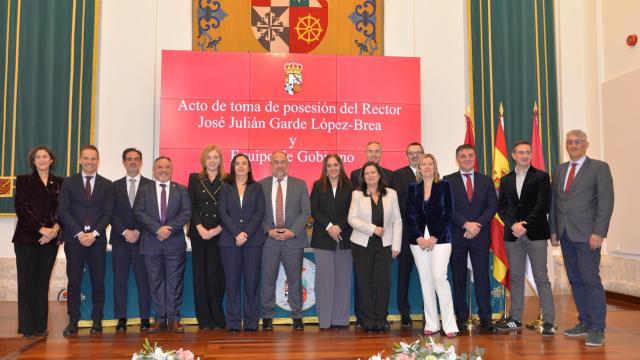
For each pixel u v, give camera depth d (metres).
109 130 6.98
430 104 7.41
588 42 7.57
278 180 4.97
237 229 4.70
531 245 4.73
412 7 7.46
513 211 4.82
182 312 5.17
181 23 7.18
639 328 5.02
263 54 6.92
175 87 6.77
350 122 6.95
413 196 4.75
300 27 7.23
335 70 6.97
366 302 4.74
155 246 4.76
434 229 4.63
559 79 7.57
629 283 6.72
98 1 6.95
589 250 4.36
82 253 4.74
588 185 4.40
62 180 4.82
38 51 6.81
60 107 6.81
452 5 7.50
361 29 7.32
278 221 4.88
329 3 7.29
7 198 6.64
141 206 4.77
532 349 4.13
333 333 4.73
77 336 4.62
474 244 4.80
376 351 4.05
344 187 4.90
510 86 7.36
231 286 4.78
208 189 4.89
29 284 4.58
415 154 5.12
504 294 5.33
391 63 7.04
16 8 6.80
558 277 7.37
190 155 6.74
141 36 7.10
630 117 6.66
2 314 5.75
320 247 4.91
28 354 3.97
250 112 6.85
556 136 7.35
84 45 6.89
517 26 7.42
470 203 4.80
